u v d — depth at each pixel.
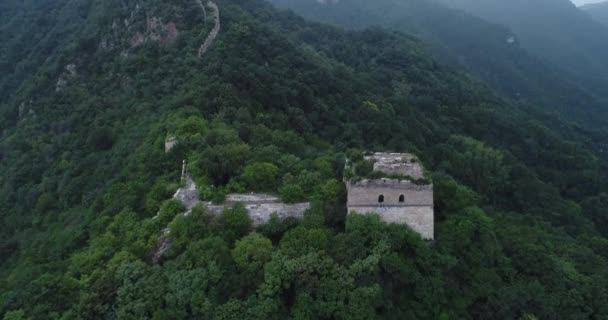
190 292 31.72
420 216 37.94
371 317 31.91
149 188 43.03
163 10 80.19
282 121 61.06
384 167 38.16
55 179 57.19
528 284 40.38
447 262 36.81
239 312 31.33
